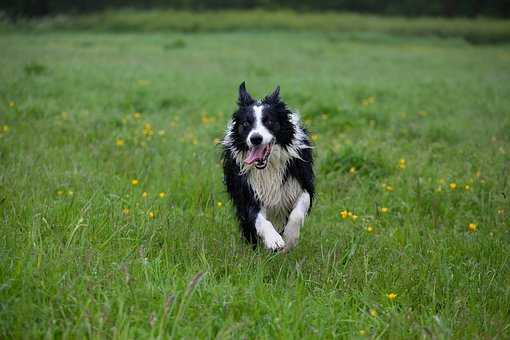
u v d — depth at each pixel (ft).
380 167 30.27
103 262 17.22
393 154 32.65
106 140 32.83
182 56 84.64
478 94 54.95
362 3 195.52
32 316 14.01
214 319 14.61
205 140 35.09
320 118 41.16
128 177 27.58
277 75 65.26
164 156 30.94
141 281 16.34
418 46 121.39
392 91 54.08
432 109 46.78
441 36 145.07
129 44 104.94
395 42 129.08
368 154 31.14
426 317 15.76
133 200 23.36
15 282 15.21
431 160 32.40
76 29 152.35
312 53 96.17
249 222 21.01
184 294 14.44
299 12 190.08
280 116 21.15
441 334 14.20
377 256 19.89
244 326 14.33
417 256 19.90
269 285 17.13
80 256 16.99
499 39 139.44
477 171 29.58
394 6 191.93
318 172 29.53
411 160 31.73
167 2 196.54
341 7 197.26
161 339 13.14
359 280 17.90
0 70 57.41
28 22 161.38
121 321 13.85
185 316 14.57
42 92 47.06
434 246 21.01
